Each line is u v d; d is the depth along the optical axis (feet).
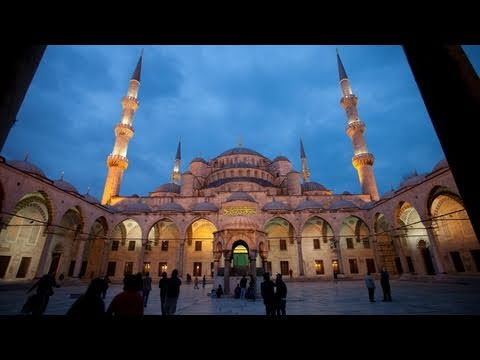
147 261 155.22
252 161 224.53
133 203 159.33
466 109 8.25
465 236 100.48
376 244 142.61
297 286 108.17
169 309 35.60
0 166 82.48
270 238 161.99
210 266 153.28
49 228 103.35
